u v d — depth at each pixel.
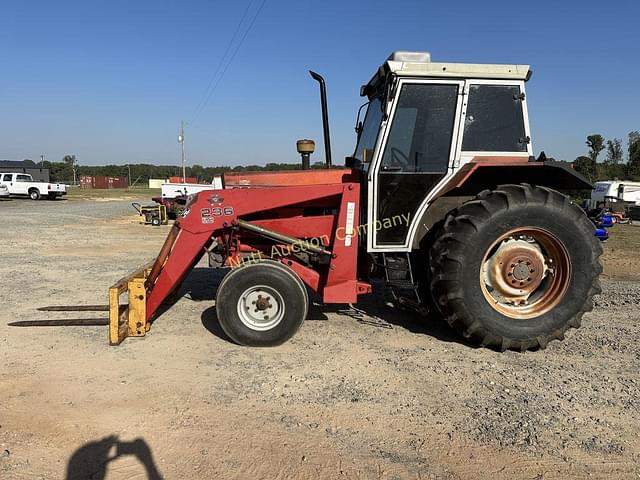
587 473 2.51
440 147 4.39
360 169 4.85
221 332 4.63
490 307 4.09
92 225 15.77
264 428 2.91
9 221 16.44
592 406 3.19
